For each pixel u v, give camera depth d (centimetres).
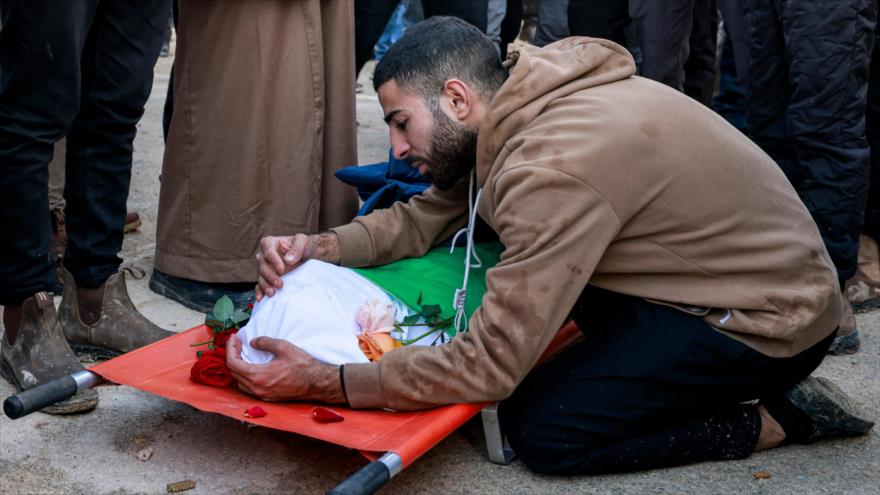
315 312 234
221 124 321
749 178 226
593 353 232
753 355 227
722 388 232
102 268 292
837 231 318
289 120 320
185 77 323
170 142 331
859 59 309
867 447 253
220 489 225
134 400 268
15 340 271
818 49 308
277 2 312
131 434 249
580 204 210
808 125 315
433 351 221
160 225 344
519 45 238
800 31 310
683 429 236
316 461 238
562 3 544
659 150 217
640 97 223
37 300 265
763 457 246
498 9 504
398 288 257
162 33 293
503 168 219
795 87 316
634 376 226
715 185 221
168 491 223
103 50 282
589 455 229
